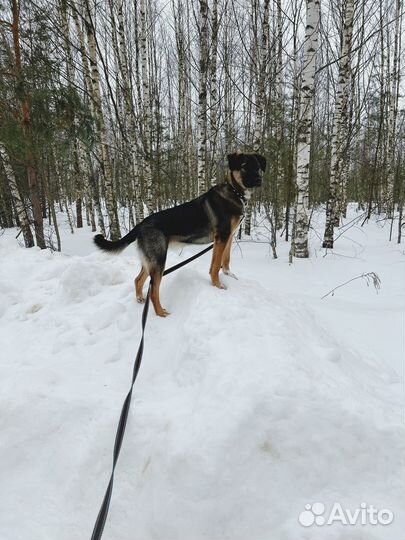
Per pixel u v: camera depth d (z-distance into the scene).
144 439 2.29
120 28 10.52
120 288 4.41
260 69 10.27
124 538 1.94
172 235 3.78
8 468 2.29
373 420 2.20
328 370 2.62
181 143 19.17
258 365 2.47
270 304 3.42
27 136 7.14
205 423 2.11
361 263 8.18
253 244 10.59
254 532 1.85
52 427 2.46
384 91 17.45
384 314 4.61
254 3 10.30
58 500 2.12
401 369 3.30
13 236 13.77
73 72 11.77
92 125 7.70
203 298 3.37
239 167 3.69
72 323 3.83
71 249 12.06
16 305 4.58
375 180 17.22
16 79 6.95
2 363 3.33
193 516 1.86
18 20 7.19
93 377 3.00
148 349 3.28
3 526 1.99
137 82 12.77
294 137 9.87
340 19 11.54
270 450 2.07
